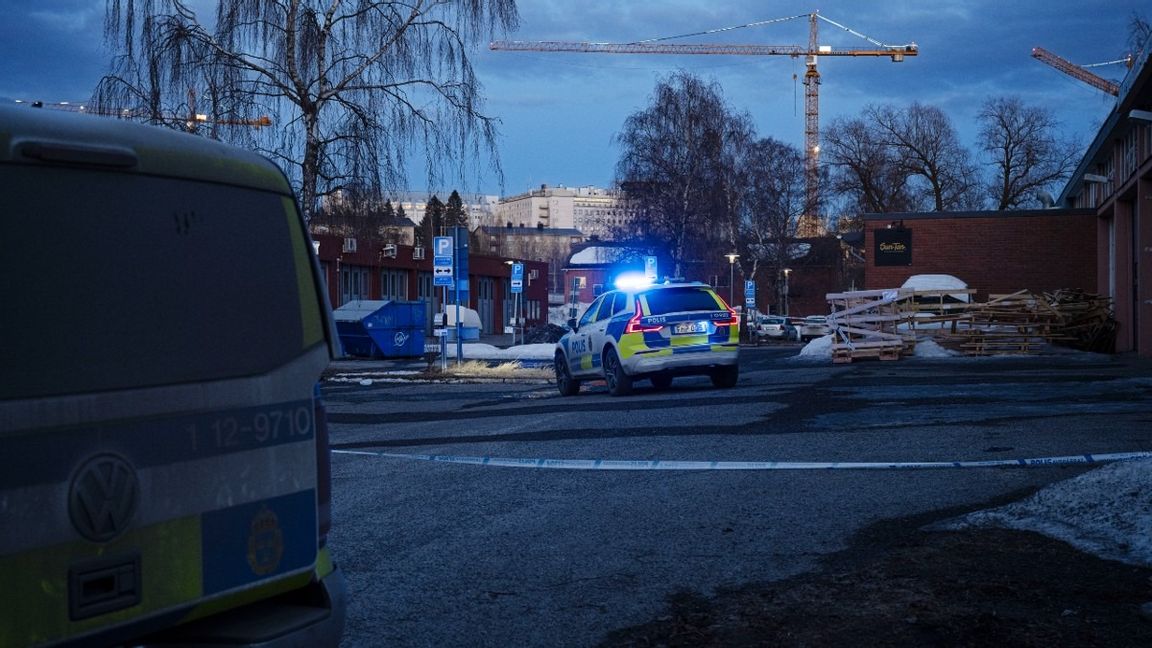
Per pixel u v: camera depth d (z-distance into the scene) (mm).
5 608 2473
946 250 40844
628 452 9891
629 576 5535
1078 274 39719
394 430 13203
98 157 2773
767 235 64375
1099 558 5387
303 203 22406
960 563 5426
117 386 2752
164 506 2838
